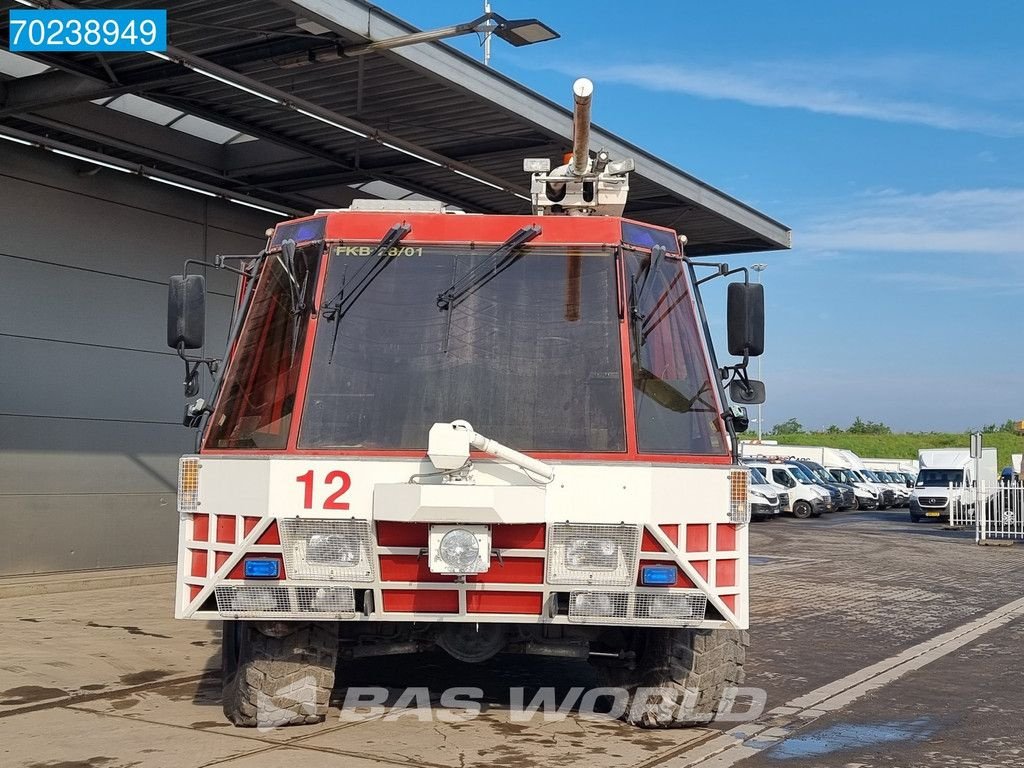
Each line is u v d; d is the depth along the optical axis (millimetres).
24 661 9195
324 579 6062
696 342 6863
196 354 16656
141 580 14797
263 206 17359
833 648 10883
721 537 6414
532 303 6633
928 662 10117
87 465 14984
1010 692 8758
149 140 15102
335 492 6094
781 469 43094
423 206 7160
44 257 14539
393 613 6129
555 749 6523
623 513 6105
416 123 14742
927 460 40375
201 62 11875
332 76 13070
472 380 6426
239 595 6117
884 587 16812
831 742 7016
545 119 14719
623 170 7570
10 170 14148
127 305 15648
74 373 14859
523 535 6074
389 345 6496
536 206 7656
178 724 7055
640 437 6340
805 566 20594
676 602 6168
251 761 6137
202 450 6488
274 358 6539
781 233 21688
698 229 20422
